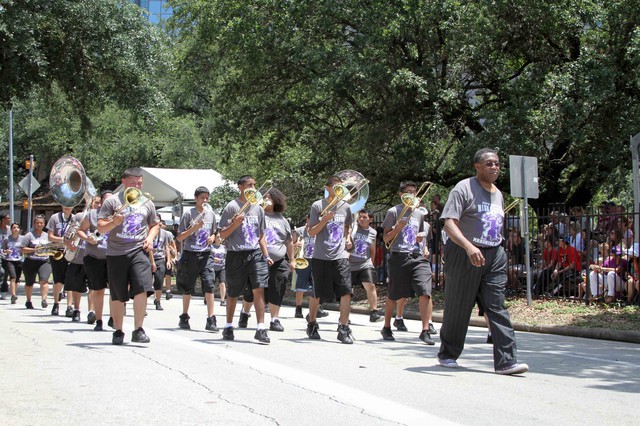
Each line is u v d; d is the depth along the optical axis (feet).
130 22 77.66
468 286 25.66
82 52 75.36
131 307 55.26
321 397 20.79
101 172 141.69
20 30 65.72
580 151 66.18
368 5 67.82
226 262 33.42
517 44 65.41
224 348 30.73
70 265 41.04
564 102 58.44
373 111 69.72
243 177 33.12
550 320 44.29
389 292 35.76
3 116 148.46
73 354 28.19
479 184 25.38
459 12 61.52
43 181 156.35
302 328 41.24
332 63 67.72
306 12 68.64
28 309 52.39
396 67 66.13
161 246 54.70
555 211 55.88
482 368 26.63
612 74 58.80
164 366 25.54
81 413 18.53
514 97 61.36
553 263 50.83
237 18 69.97
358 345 33.24
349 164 73.41
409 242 35.24
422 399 20.80
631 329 39.45
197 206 38.27
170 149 140.36
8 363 25.99
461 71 65.31
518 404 20.52
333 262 34.14
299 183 77.77
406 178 70.95
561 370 27.09
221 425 17.40
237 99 80.33
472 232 25.18
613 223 47.21
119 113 143.84
